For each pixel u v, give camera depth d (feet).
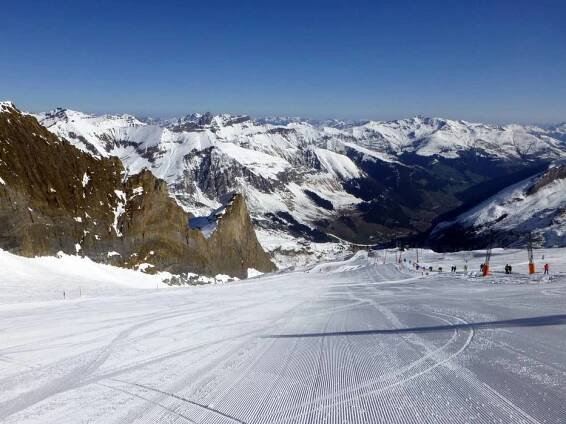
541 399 22.56
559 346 32.71
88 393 26.86
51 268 177.06
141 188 249.75
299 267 368.27
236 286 145.59
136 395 26.17
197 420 22.15
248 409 23.22
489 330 39.83
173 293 112.98
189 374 30.09
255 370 30.37
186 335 44.93
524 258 252.01
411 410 22.03
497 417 20.74
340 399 24.02
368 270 258.78
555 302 58.90
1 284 133.28
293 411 22.67
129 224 233.35
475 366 28.58
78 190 215.51
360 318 54.34
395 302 73.31
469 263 252.01
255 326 49.85
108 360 35.01
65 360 35.35
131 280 206.59
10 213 177.47
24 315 65.26
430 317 51.31
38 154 204.33
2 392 27.58
